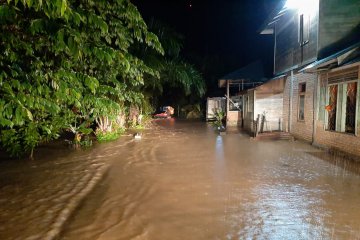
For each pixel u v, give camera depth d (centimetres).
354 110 934
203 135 1612
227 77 2183
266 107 1631
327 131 1076
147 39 498
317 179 706
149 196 601
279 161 908
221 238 423
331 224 464
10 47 419
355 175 738
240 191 625
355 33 1164
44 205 557
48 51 495
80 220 489
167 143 1312
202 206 543
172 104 3731
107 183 696
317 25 1185
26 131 906
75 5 463
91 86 428
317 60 1182
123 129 1744
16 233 446
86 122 1237
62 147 1187
